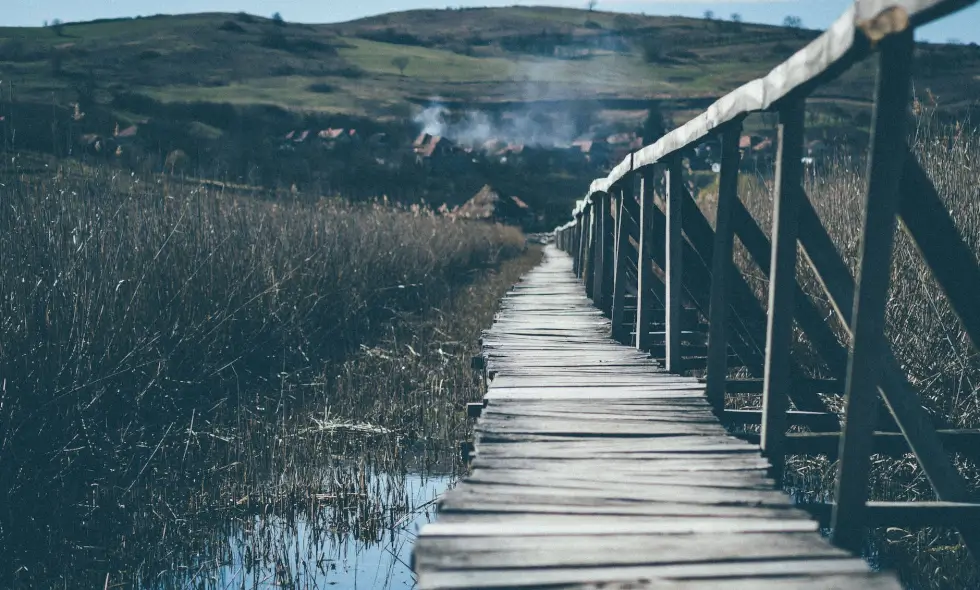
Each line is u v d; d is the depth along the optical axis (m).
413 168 60.91
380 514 4.68
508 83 141.25
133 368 5.43
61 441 4.78
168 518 4.51
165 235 6.66
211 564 4.10
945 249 2.94
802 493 4.86
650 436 3.76
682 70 167.88
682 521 2.67
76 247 5.62
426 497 5.03
